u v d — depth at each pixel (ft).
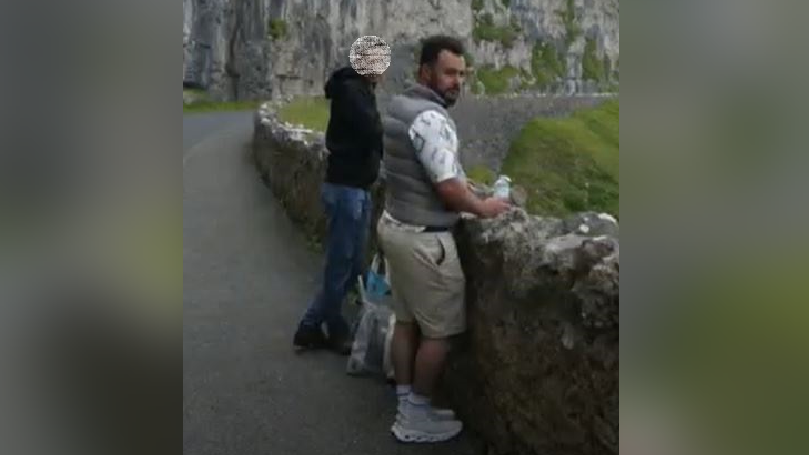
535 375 9.78
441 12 292.40
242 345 16.14
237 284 21.01
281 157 33.53
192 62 215.51
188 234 27.50
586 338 8.62
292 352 15.66
